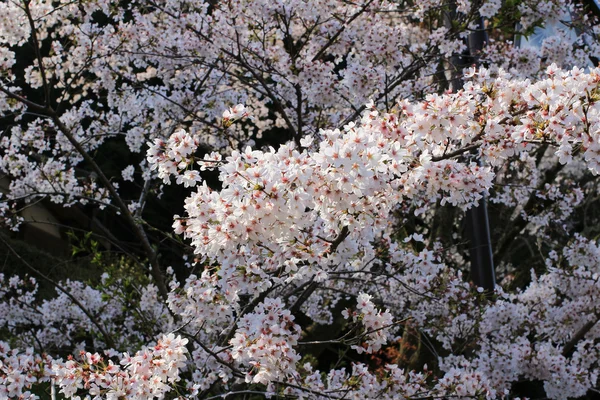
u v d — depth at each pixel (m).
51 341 6.60
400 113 2.58
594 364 6.46
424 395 4.02
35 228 13.68
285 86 5.89
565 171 10.14
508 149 2.65
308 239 2.85
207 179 13.18
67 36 6.56
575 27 5.76
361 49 5.46
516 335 6.54
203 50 5.60
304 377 4.17
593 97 2.25
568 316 6.13
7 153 6.28
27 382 3.16
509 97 2.55
